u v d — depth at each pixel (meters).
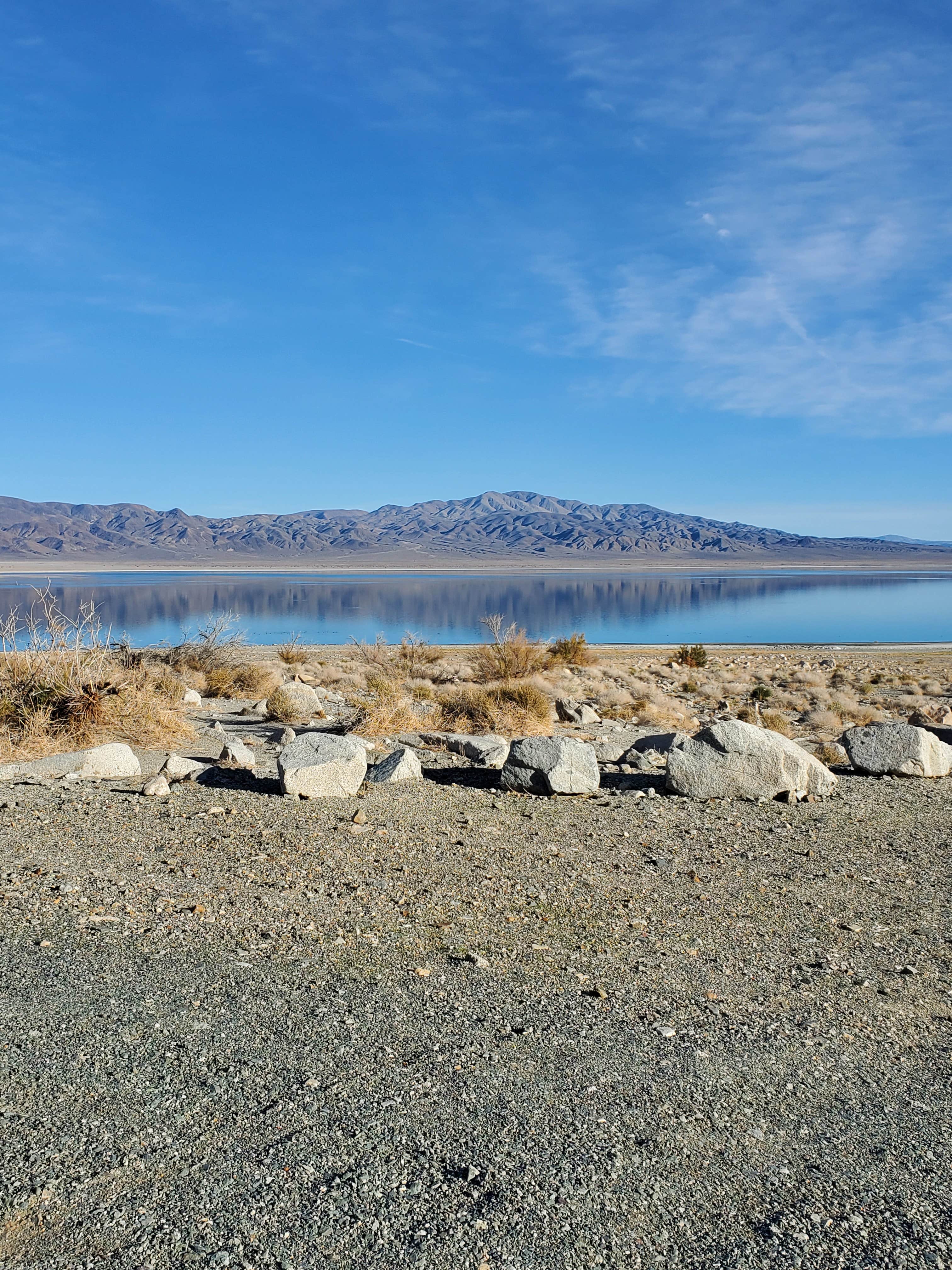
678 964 5.27
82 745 12.73
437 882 6.68
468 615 74.94
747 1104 3.74
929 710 20.56
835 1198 3.16
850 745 11.39
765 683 29.42
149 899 6.06
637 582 165.25
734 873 7.15
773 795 9.70
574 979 4.99
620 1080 3.89
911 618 74.75
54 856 7.03
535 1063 4.00
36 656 14.51
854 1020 4.59
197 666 23.66
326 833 7.91
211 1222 2.93
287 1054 4.00
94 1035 4.12
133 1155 3.26
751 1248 2.89
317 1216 2.97
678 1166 3.29
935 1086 3.95
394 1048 4.09
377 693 16.16
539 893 6.50
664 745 11.95
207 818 8.38
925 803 9.64
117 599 94.06
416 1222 2.95
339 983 4.80
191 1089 3.69
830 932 5.88
